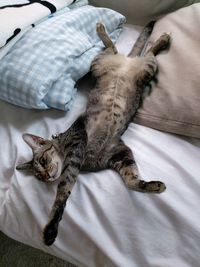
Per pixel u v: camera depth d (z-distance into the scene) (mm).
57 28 1027
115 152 898
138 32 1276
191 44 955
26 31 1012
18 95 941
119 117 960
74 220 774
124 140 917
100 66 1048
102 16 1176
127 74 1023
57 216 769
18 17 980
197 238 683
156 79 965
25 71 930
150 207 741
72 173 850
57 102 948
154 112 904
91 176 849
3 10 979
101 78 1042
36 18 1022
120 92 996
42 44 979
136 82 995
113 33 1209
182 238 696
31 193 836
